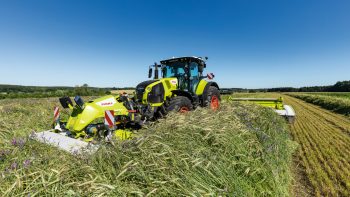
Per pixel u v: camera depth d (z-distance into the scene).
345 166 4.39
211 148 3.22
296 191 3.54
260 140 4.19
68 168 2.60
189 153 2.95
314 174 4.09
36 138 3.75
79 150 3.23
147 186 2.31
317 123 9.80
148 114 5.60
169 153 2.84
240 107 6.79
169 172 2.53
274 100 8.98
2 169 2.81
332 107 17.19
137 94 6.32
